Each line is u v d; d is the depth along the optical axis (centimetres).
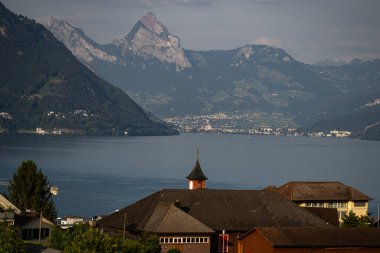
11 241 13612
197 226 15600
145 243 14462
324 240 14988
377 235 15412
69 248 13475
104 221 16600
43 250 14475
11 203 17450
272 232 15025
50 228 16450
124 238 14688
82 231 14738
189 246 15488
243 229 16438
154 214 15975
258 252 15138
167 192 17062
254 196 17362
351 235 15275
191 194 17062
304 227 15550
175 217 15638
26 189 18575
